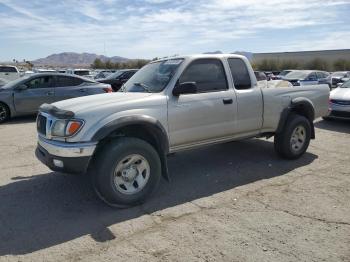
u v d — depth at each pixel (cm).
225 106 546
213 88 543
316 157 684
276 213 432
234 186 528
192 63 523
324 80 2106
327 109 708
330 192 499
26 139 859
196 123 517
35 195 496
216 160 661
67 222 415
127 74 1855
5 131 968
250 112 580
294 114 655
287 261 329
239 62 583
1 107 1117
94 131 428
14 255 346
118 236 381
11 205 463
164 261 332
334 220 411
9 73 2472
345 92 1077
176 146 507
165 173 496
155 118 471
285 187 521
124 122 440
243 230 390
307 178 560
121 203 448
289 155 649
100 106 445
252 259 333
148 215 432
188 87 481
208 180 555
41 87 1175
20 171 602
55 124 438
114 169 438
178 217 425
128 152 444
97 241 371
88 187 524
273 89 613
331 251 346
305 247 353
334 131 972
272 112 610
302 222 407
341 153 716
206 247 355
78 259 339
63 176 573
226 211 440
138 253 347
